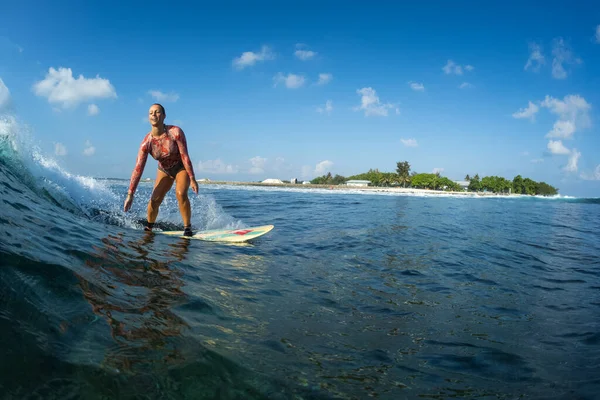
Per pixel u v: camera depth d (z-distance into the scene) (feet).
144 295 10.08
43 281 8.48
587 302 15.75
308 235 28.53
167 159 23.13
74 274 9.59
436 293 15.67
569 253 27.99
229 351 7.89
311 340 9.73
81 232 14.79
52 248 11.11
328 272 17.71
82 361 6.16
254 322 10.19
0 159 19.33
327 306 12.80
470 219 52.70
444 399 7.63
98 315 7.95
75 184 25.95
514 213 72.64
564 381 8.71
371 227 35.73
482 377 8.73
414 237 30.89
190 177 23.53
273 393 6.79
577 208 111.14
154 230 24.21
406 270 19.35
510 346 10.67
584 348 10.77
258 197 82.02
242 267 16.63
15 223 12.05
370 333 10.86
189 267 14.47
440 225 41.78
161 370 6.50
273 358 8.16
